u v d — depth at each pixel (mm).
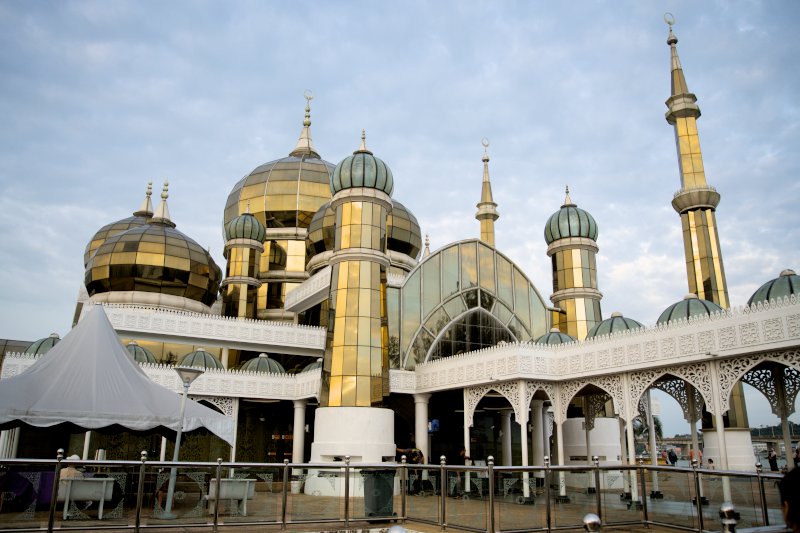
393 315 36406
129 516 12766
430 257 38719
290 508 14266
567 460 35312
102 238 58750
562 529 14469
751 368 20266
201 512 13328
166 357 40000
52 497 12031
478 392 29641
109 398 16719
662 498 14766
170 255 43688
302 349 41094
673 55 38188
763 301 19859
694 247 34750
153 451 38188
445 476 15156
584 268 41594
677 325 22297
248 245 46906
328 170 54000
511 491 14117
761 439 48656
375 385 30422
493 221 53500
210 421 18469
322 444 29578
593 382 25844
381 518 15320
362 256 32062
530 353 26609
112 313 36344
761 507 12344
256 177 53312
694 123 36531
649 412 28297
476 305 39625
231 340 38844
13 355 31609
